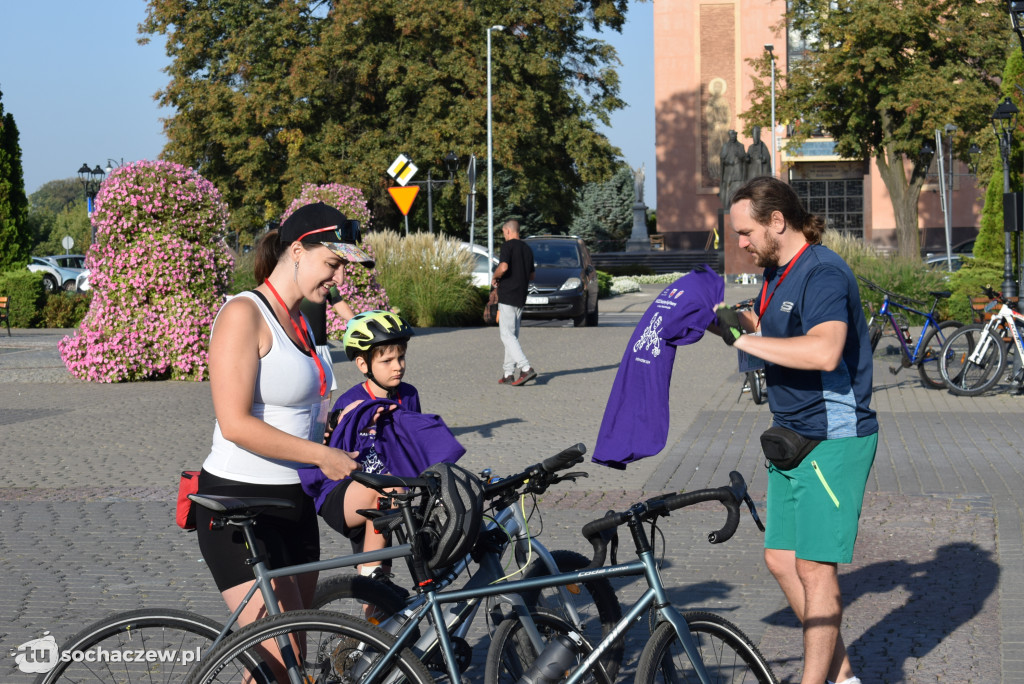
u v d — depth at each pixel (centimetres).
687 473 862
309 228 338
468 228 4200
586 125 4012
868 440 375
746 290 3322
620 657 375
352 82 3938
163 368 1520
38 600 558
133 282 1522
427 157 3750
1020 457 898
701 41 5375
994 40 3653
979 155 3831
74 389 1441
